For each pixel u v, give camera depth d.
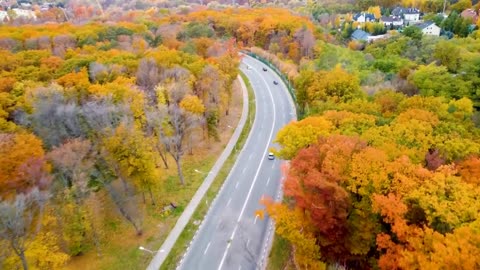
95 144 56.59
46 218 46.12
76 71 84.00
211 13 164.75
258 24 147.88
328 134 48.41
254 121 88.69
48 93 66.00
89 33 118.12
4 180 47.56
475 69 81.38
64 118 61.19
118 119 60.25
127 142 52.59
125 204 53.53
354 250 38.34
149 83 77.94
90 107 61.84
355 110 61.16
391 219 34.31
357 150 42.22
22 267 41.88
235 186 64.00
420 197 33.84
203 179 65.25
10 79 75.19
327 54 110.38
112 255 48.94
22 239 41.19
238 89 108.12
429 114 54.22
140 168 52.38
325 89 74.38
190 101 67.81
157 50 97.50
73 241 46.84
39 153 51.88
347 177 38.19
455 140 45.78
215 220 55.75
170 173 66.62
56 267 43.47
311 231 40.62
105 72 78.62
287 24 140.62
